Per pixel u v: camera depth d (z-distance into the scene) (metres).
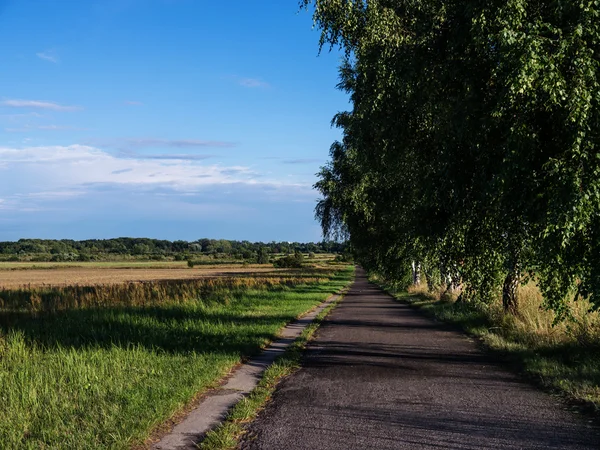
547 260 6.59
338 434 5.84
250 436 5.84
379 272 42.94
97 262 157.62
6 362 9.61
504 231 8.02
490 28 6.70
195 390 7.70
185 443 5.63
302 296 30.39
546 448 5.28
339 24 10.70
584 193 5.62
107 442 5.39
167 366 9.27
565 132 6.34
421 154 9.88
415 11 9.66
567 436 5.63
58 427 5.92
